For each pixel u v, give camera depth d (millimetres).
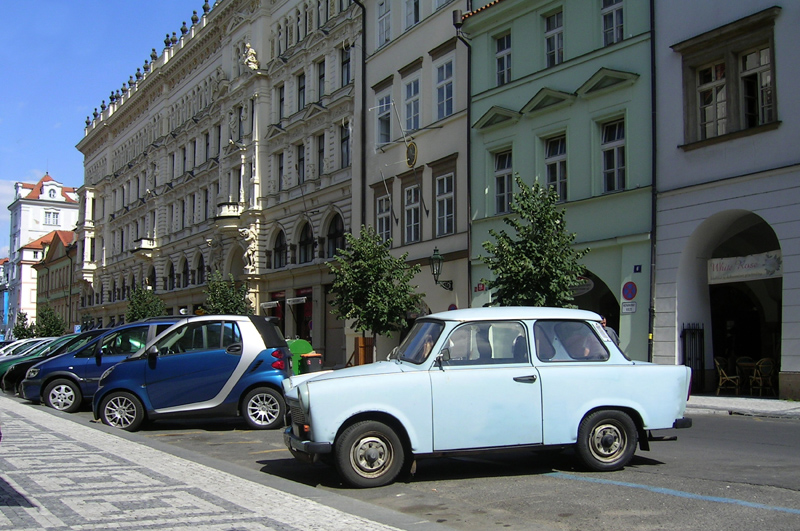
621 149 19250
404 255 22031
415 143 26391
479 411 7746
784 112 15703
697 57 17422
